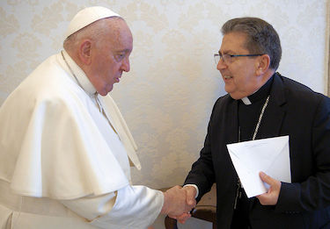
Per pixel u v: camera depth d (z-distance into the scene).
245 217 1.39
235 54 1.24
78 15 1.16
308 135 1.22
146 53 1.83
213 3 1.90
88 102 1.15
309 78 2.23
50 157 1.02
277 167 1.21
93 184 0.99
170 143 1.99
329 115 1.19
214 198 1.88
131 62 1.81
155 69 1.86
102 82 1.19
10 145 1.09
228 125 1.43
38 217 1.10
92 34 1.11
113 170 1.05
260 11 2.02
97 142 1.06
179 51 1.89
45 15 1.66
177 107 1.96
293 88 1.30
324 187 1.17
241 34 1.23
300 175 1.25
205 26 1.91
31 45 1.67
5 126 1.11
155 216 1.22
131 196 1.11
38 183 0.99
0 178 1.10
